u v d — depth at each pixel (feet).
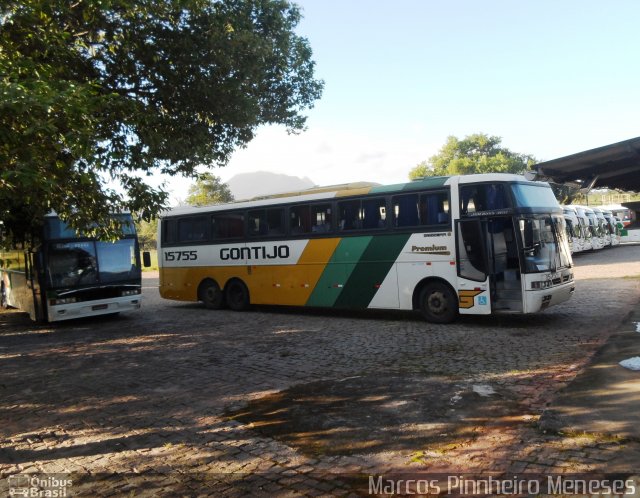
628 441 14.89
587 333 32.04
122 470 15.67
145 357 32.40
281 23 43.78
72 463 16.43
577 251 105.91
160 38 34.65
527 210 35.81
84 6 29.35
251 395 22.84
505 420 17.85
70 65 32.14
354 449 16.24
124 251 49.93
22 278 52.13
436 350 29.78
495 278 35.99
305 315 48.03
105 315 55.62
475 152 224.53
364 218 42.55
